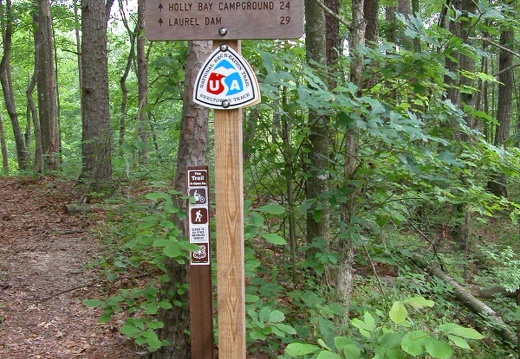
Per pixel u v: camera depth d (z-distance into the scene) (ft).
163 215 11.81
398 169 13.52
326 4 19.69
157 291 12.23
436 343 6.03
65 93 95.76
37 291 19.47
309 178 16.17
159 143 24.04
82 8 34.83
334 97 11.44
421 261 21.74
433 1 22.86
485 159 13.60
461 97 25.90
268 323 9.39
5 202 33.71
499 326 18.81
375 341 6.75
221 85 8.35
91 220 28.55
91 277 20.71
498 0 16.42
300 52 14.84
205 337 10.28
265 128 15.53
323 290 14.46
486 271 23.94
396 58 13.52
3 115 101.04
